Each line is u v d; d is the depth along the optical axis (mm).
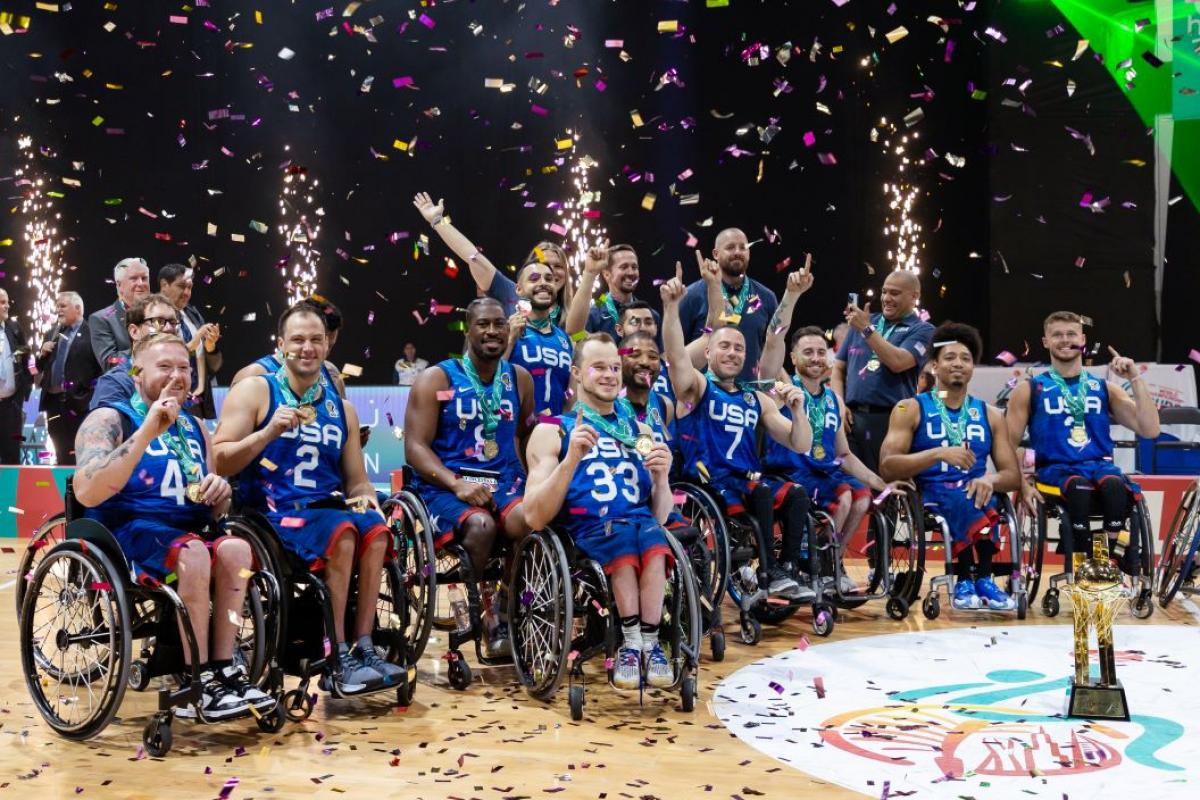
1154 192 11500
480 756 3789
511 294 6254
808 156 12781
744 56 7824
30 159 14117
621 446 4641
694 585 4395
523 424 5230
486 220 14172
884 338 6926
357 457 4688
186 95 14172
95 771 3623
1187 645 5465
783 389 5625
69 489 3945
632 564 4406
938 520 6199
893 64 12406
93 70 14031
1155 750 3762
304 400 4527
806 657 5301
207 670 3951
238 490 4551
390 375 14680
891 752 3777
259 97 14195
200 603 3893
